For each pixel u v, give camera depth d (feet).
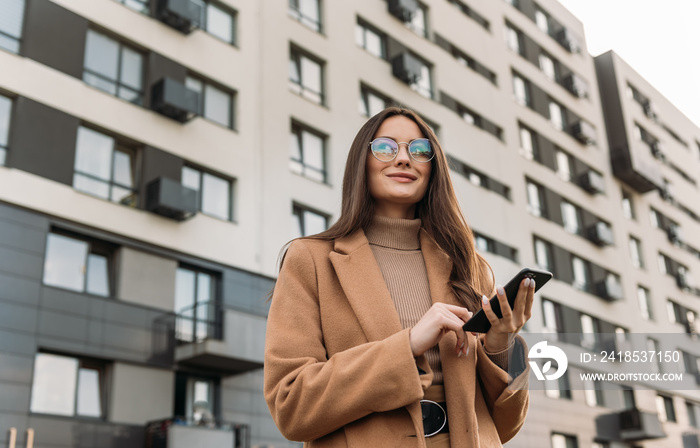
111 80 54.75
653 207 118.42
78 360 47.32
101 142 52.49
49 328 45.83
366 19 78.48
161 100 54.90
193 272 54.80
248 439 53.31
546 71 106.83
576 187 101.81
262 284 57.93
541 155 96.84
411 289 5.97
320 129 67.72
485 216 83.20
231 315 53.47
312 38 70.95
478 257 6.68
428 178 6.55
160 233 53.06
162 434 47.98
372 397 4.85
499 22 99.86
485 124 89.61
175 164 55.77
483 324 5.23
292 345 5.42
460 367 5.37
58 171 48.85
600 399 84.79
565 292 90.27
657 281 110.52
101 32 55.21
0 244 44.98
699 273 124.26
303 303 5.65
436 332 4.93
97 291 49.57
